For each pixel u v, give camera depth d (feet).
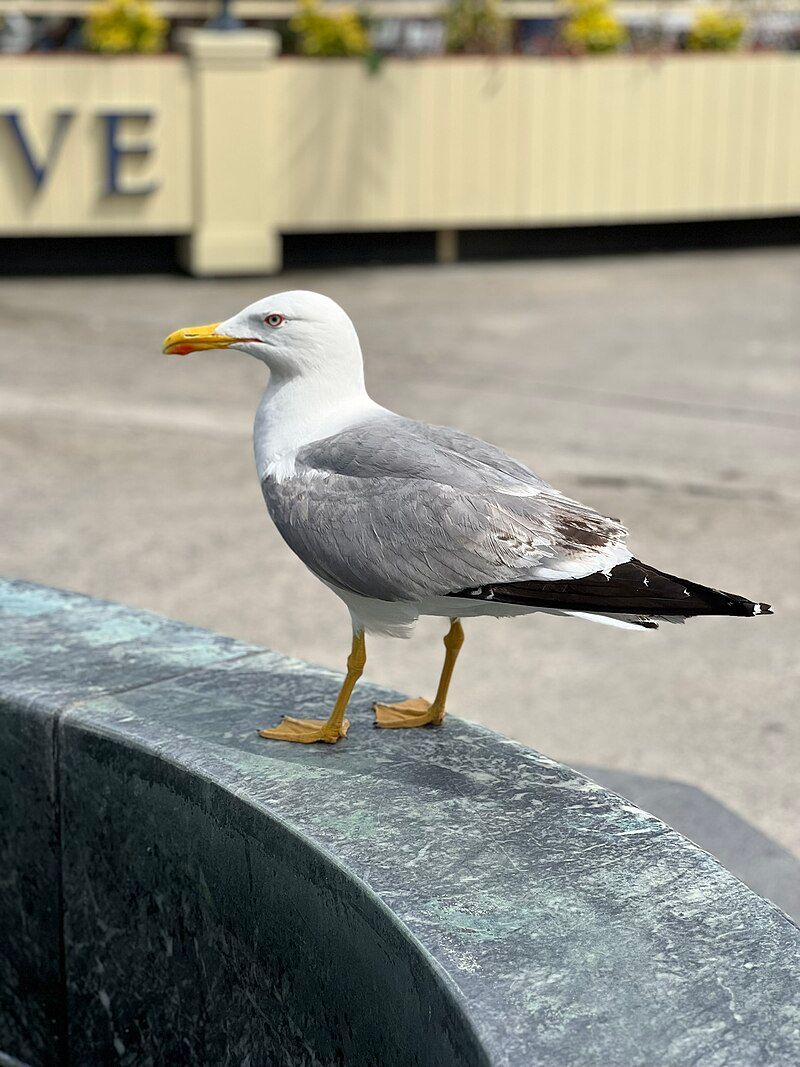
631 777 6.16
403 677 7.09
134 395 12.22
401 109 16.79
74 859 3.84
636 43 17.83
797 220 19.21
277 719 3.77
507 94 17.01
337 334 3.86
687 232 18.95
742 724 6.72
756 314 15.24
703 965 2.74
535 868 3.07
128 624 4.37
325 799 3.35
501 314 15.21
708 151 17.75
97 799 3.74
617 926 2.87
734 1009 2.61
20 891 3.98
